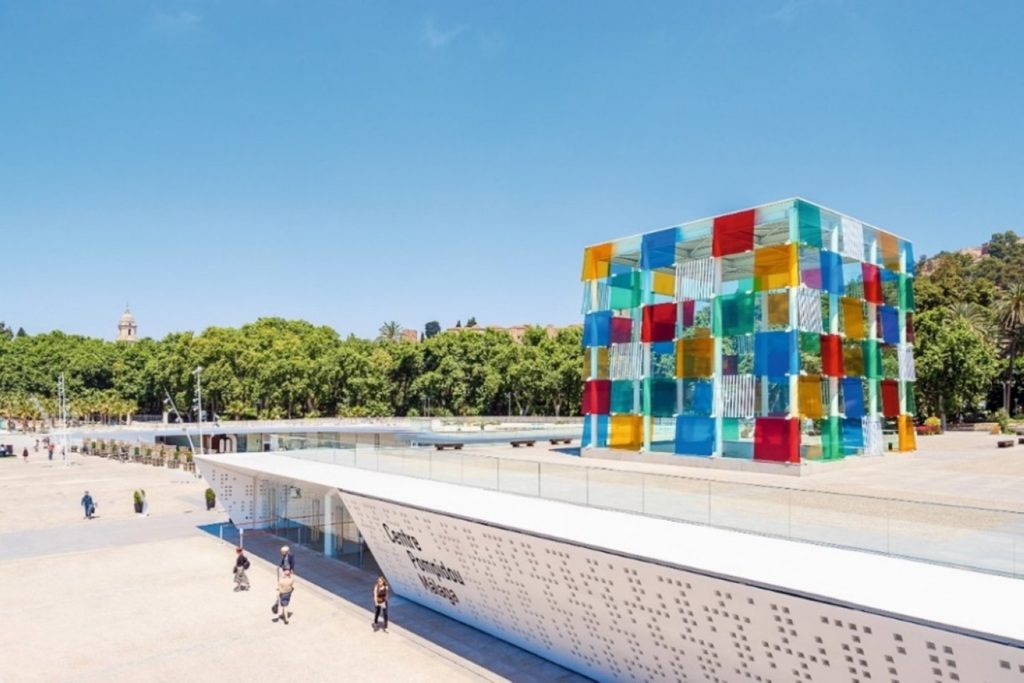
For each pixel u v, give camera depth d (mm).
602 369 37312
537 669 17969
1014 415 77000
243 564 25344
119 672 18141
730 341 33562
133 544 32219
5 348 126562
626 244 36531
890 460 30359
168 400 77875
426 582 22156
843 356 31859
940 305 75000
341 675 17812
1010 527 9922
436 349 93500
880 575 10773
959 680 9711
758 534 12828
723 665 13445
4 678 17766
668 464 31438
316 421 74062
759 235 34188
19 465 64938
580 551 14867
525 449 40344
